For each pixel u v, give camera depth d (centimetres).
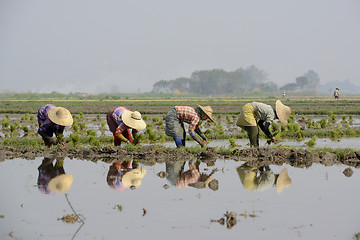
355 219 2028
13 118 9962
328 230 1881
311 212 2139
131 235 1819
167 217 2064
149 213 2128
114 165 3519
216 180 2758
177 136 4225
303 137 5341
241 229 1894
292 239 1766
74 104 16238
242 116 4188
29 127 7381
